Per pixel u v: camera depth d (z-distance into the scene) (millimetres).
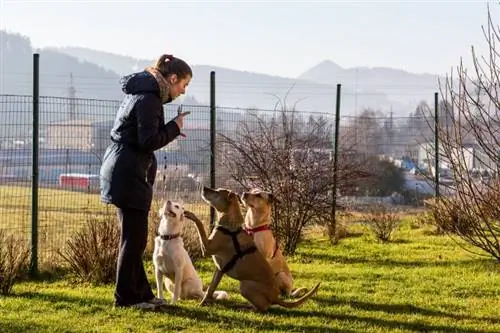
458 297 8609
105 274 9227
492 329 6988
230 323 6906
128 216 7258
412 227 16594
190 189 12078
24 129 9805
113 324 6758
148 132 7016
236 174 12586
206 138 12266
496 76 7637
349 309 7723
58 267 9992
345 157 14258
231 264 7520
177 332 6551
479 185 8234
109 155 7230
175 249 7695
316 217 13500
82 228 9797
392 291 8875
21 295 8219
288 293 8547
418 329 6953
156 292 8648
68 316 7086
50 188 10508
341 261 11828
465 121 7891
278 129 13125
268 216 8617
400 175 20109
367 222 15641
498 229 8516
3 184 10344
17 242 9445
